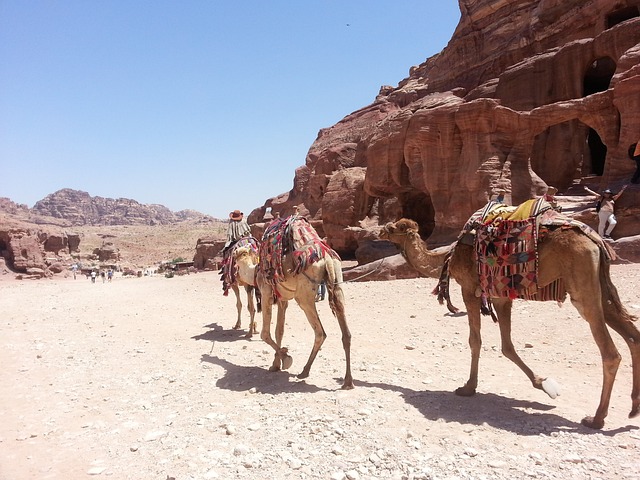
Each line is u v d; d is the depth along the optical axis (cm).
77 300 2323
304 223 712
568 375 673
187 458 446
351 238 3088
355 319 1198
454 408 549
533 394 600
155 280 4341
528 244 510
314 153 5238
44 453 474
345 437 474
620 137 1636
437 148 2030
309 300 675
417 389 631
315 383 673
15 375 802
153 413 583
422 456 428
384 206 3036
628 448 432
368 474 402
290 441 471
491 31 3719
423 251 642
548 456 422
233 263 1138
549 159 2306
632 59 1686
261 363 824
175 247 14125
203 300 1928
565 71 2294
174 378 736
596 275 477
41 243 8031
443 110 1995
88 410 605
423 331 998
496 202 598
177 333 1166
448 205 1973
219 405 595
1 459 462
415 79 5369
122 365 841
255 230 4762
